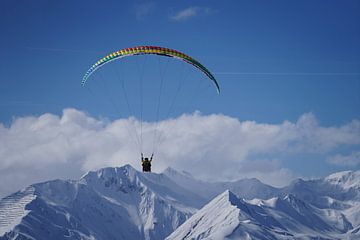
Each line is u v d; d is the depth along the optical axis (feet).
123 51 501.97
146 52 499.51
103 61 506.07
